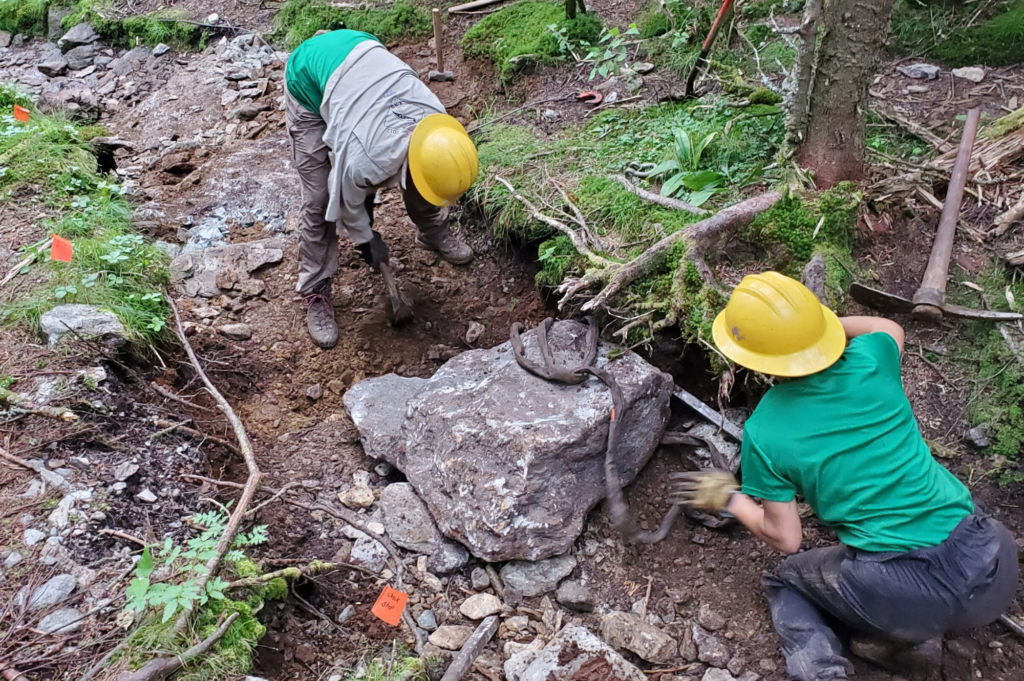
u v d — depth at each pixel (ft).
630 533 9.32
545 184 13.15
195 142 17.20
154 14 20.85
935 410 9.89
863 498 7.23
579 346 10.77
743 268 11.11
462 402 10.15
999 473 9.30
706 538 9.69
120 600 7.87
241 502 8.98
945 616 7.16
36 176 14.49
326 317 12.76
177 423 10.37
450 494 9.49
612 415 9.58
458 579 9.52
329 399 12.07
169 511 9.20
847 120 10.75
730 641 8.69
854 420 7.19
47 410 9.67
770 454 7.35
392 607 8.65
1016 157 11.53
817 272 10.15
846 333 8.27
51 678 7.24
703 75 14.83
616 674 7.95
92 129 17.15
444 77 17.78
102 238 13.04
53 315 10.89
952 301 10.44
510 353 10.99
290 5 19.98
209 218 15.16
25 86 19.79
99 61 20.68
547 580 9.30
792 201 10.96
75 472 9.14
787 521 7.49
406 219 15.07
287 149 16.47
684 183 12.06
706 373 10.92
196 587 7.52
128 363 11.15
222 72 19.02
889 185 11.32
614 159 13.34
